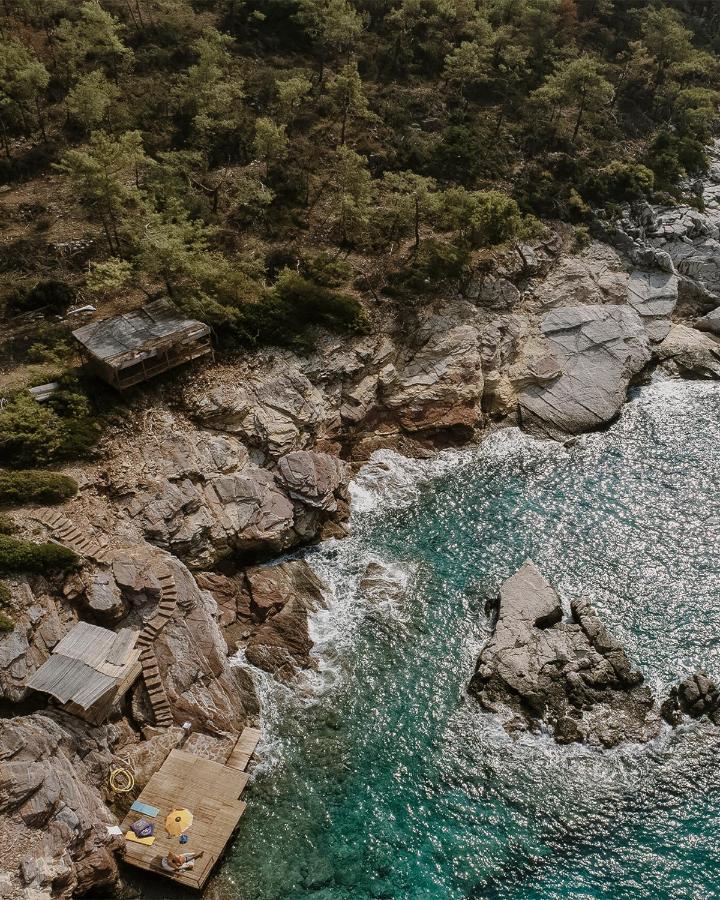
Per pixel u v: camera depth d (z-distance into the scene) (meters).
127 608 44.81
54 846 34.41
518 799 39.97
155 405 54.72
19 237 64.88
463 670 46.31
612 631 48.09
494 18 101.69
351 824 39.03
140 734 42.03
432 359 64.81
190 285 61.16
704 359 71.19
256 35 94.12
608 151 88.88
